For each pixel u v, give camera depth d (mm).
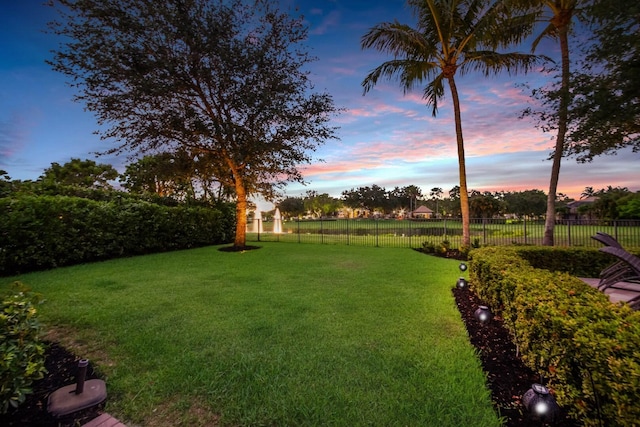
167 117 10648
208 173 13281
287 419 2023
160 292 5371
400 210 61188
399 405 2150
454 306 4562
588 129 7176
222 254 10664
